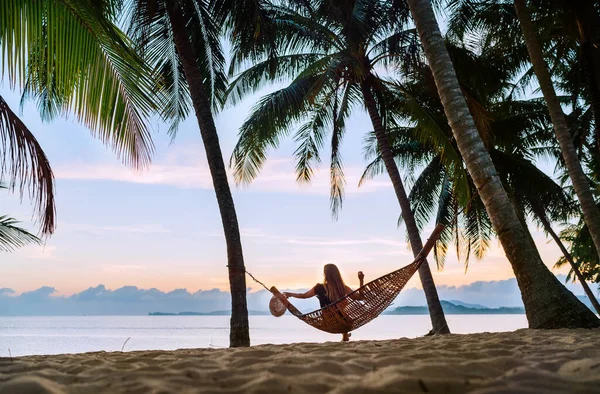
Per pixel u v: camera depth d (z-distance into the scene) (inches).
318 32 443.5
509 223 219.8
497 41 473.4
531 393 62.3
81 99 221.3
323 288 241.8
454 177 422.9
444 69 235.0
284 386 69.8
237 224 310.5
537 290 211.2
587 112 495.8
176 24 330.0
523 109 568.7
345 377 75.8
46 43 208.2
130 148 235.5
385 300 218.2
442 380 70.1
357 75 433.7
